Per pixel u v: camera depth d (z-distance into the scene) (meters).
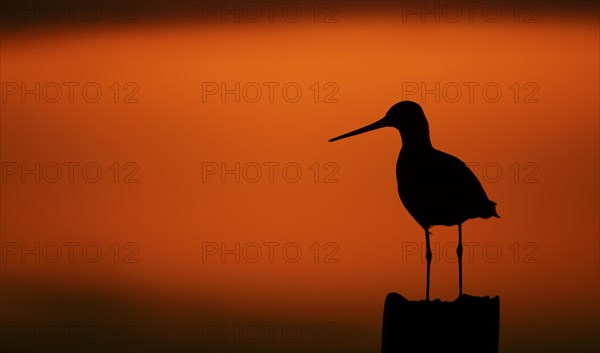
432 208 9.55
